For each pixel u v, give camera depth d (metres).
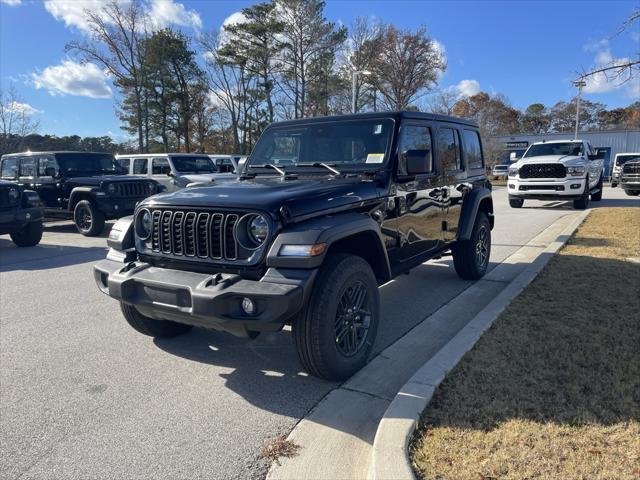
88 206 11.62
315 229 3.31
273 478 2.60
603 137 46.50
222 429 3.11
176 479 2.62
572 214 13.95
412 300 5.74
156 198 3.84
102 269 3.94
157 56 44.66
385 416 2.90
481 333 4.15
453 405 3.06
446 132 5.59
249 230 3.35
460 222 6.03
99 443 2.97
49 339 4.73
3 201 9.76
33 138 37.44
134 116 47.19
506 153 46.03
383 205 4.22
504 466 2.47
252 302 3.17
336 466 2.69
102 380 3.83
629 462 2.47
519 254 8.23
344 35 47.06
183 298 3.42
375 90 50.69
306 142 4.82
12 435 3.07
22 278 7.41
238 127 51.19
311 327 3.39
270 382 3.75
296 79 47.69
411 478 2.37
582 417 2.88
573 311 4.68
